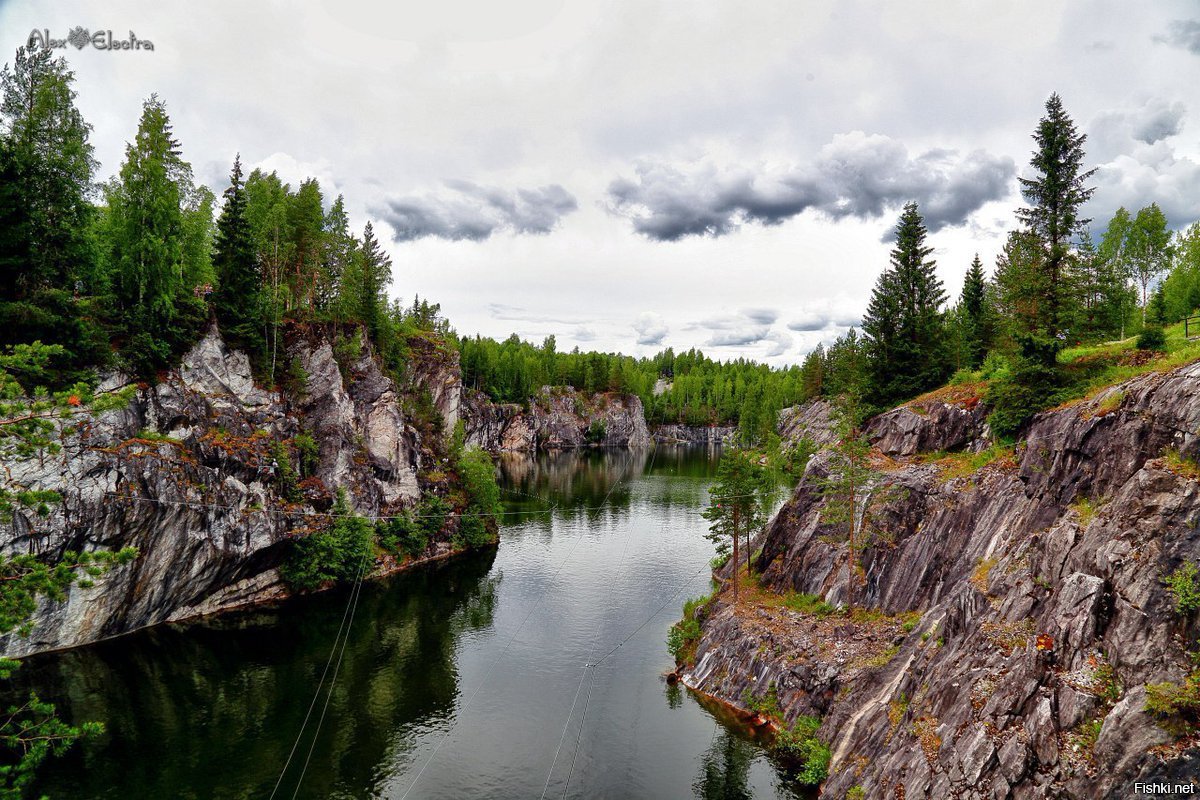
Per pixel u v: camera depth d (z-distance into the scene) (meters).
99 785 32.84
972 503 34.91
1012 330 37.69
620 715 40.34
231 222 61.38
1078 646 19.52
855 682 32.78
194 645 50.28
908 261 54.94
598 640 52.91
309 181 81.19
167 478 50.25
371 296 86.56
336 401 71.50
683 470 158.50
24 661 44.56
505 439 190.88
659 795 32.44
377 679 45.75
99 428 46.62
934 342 54.56
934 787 20.89
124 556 18.42
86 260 47.78
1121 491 21.62
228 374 60.16
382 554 72.44
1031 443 31.28
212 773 34.25
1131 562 19.42
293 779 33.94
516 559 77.38
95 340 47.19
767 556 51.59
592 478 142.38
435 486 84.81
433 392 108.62
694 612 52.09
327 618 57.41
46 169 43.69
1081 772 17.12
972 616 25.56
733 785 32.59
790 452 121.56
